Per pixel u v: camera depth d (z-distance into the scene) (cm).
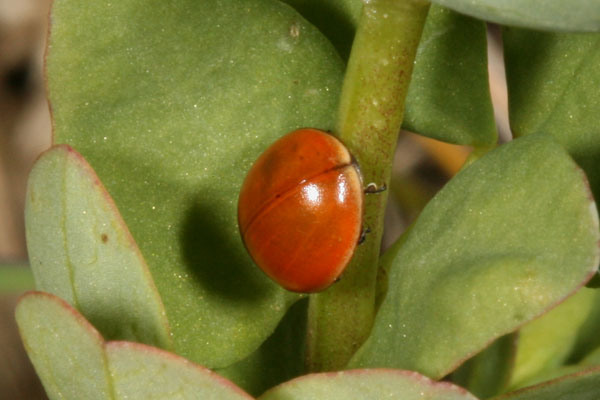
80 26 7
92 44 7
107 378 6
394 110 7
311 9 7
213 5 7
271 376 8
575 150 7
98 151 7
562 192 6
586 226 6
